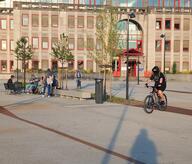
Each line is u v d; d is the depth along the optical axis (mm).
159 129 12312
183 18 75375
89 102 22281
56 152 8773
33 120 14336
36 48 72062
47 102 22281
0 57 77000
